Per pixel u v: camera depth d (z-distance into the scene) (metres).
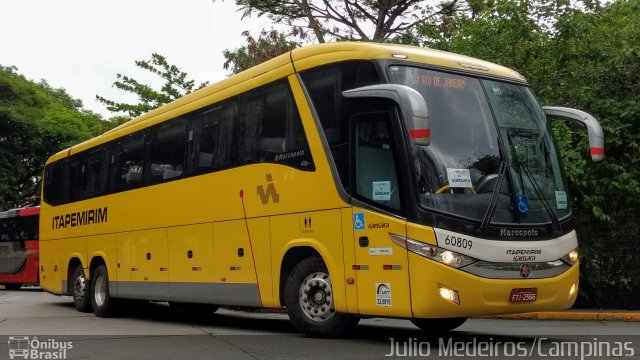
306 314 9.62
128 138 14.63
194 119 12.37
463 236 8.22
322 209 9.34
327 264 9.21
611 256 14.69
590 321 12.93
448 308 8.09
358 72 9.08
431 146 8.54
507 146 9.03
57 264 17.38
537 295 8.60
